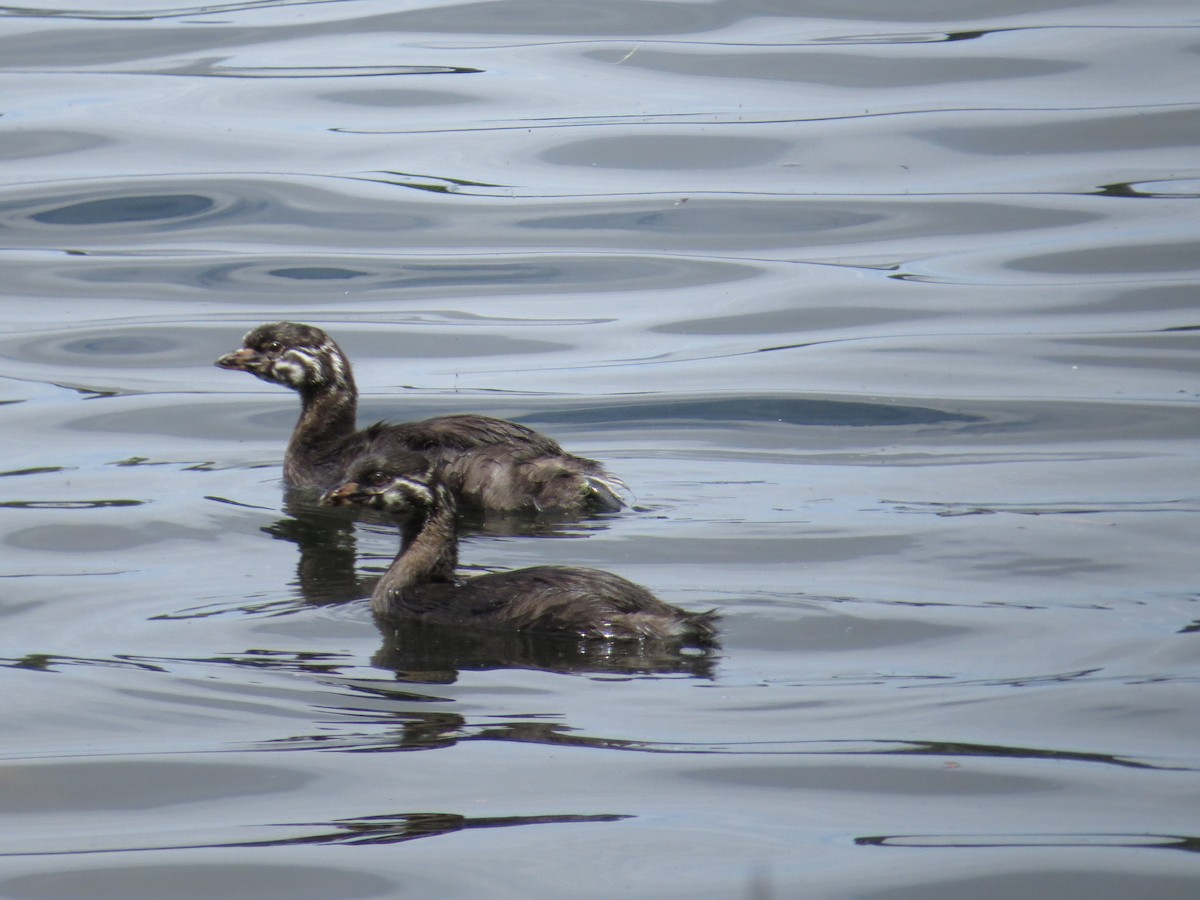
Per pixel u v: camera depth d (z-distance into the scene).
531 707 10.85
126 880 8.93
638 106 28.33
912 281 22.42
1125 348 19.92
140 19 33.38
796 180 25.66
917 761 9.96
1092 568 13.19
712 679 11.22
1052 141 26.48
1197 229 23.44
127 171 25.95
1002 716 10.51
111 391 19.39
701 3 33.78
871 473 16.09
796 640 11.87
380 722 10.68
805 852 8.99
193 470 16.95
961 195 24.98
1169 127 26.62
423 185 25.48
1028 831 9.16
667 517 14.91
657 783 9.80
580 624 12.02
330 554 14.36
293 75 29.78
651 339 20.86
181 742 10.44
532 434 16.20
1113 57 29.67
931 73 29.31
